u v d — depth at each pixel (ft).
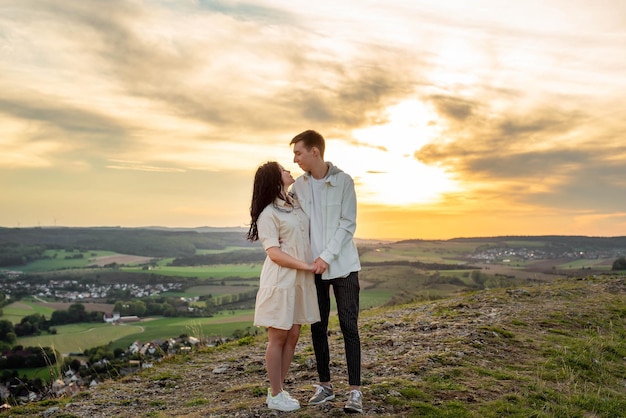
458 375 19.03
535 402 17.06
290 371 20.67
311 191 15.14
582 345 24.66
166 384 20.79
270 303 14.48
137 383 21.29
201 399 17.85
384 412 15.03
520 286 47.14
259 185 14.79
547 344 24.40
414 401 15.90
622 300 36.55
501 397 17.03
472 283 132.05
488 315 30.68
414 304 42.32
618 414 17.16
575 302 35.47
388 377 18.62
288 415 14.67
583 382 19.99
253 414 14.90
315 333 15.53
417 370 19.31
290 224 14.55
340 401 15.78
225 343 29.63
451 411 15.37
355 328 14.88
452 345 23.06
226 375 21.58
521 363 21.57
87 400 18.95
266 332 33.17
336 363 21.22
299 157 14.90
